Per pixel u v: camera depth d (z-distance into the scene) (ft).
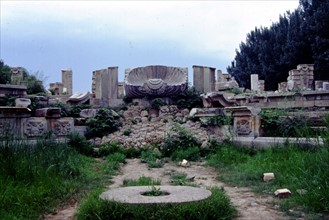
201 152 34.09
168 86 48.98
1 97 39.55
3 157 20.77
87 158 31.81
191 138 35.68
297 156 23.75
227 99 44.68
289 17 111.04
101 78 54.70
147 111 46.75
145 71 53.52
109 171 27.14
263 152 29.45
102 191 18.31
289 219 15.21
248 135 33.68
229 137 35.04
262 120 33.09
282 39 109.70
